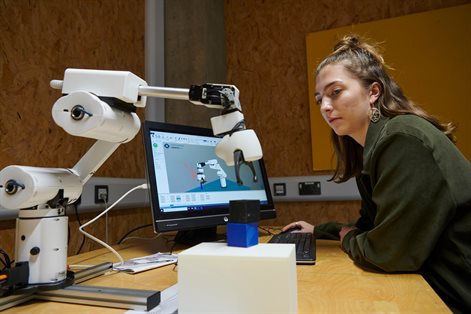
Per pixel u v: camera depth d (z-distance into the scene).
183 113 1.83
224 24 2.09
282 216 1.88
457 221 0.74
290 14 1.99
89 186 1.22
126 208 1.45
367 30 1.81
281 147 1.93
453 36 1.68
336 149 1.24
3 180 0.57
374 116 0.91
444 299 0.75
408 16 1.75
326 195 1.79
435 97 1.68
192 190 1.13
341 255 0.93
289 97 1.95
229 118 0.61
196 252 0.46
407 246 0.71
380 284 0.65
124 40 1.56
